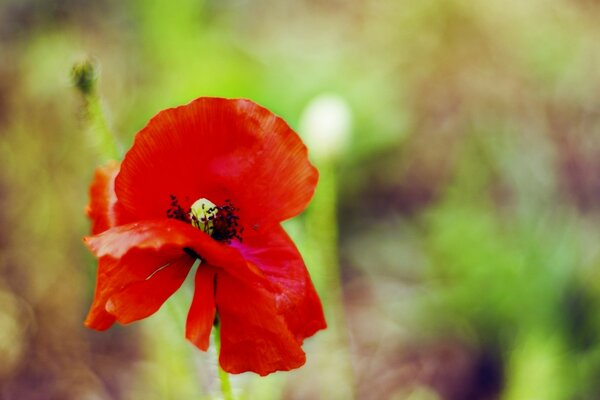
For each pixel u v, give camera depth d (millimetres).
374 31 1036
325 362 698
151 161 429
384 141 835
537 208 787
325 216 579
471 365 745
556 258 715
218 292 435
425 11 1030
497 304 717
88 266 754
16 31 941
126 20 949
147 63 895
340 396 696
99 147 493
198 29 872
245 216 440
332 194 580
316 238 578
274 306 429
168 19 854
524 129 930
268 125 434
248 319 431
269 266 439
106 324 431
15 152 825
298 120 800
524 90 981
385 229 839
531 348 626
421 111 963
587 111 958
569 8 1054
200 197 439
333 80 842
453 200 793
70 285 761
